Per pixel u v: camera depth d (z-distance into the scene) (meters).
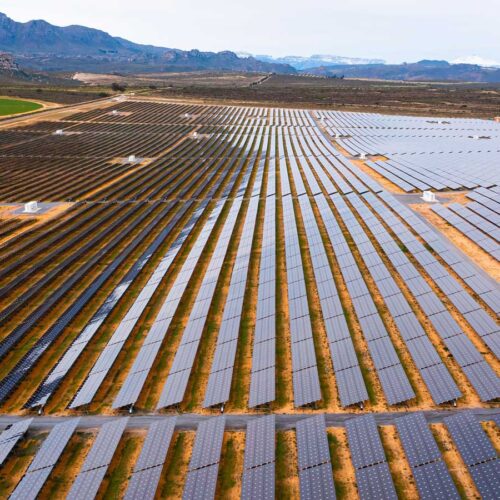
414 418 21.62
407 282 34.69
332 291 34.22
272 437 21.44
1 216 60.00
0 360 30.19
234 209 57.56
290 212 54.19
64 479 21.09
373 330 29.06
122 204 63.41
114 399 26.16
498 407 23.20
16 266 44.34
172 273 41.69
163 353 30.00
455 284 33.06
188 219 56.72
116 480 20.98
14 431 23.31
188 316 34.12
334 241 44.09
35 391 26.98
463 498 18.52
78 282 41.00
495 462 18.75
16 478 21.47
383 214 49.34
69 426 23.20
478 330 27.98
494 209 47.16
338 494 19.31
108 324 33.97
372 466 19.61
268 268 39.69
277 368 27.78
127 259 45.47
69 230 53.19
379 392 25.05
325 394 25.33
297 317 31.64
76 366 29.33
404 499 18.81
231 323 31.36
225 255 43.66
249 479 19.67
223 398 24.73
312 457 20.34
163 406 24.75
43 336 32.47
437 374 24.70
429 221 49.06
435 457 19.48
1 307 37.62
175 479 20.78
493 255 38.69
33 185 73.75
